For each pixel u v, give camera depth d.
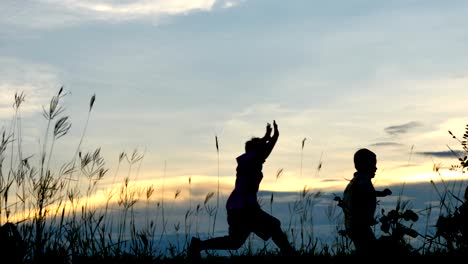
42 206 4.90
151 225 5.85
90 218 5.31
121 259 5.41
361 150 6.11
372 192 5.67
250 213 6.39
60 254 4.89
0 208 4.82
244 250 6.58
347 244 6.12
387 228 4.96
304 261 5.97
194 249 6.06
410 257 5.13
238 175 6.64
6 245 4.58
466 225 4.93
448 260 5.09
